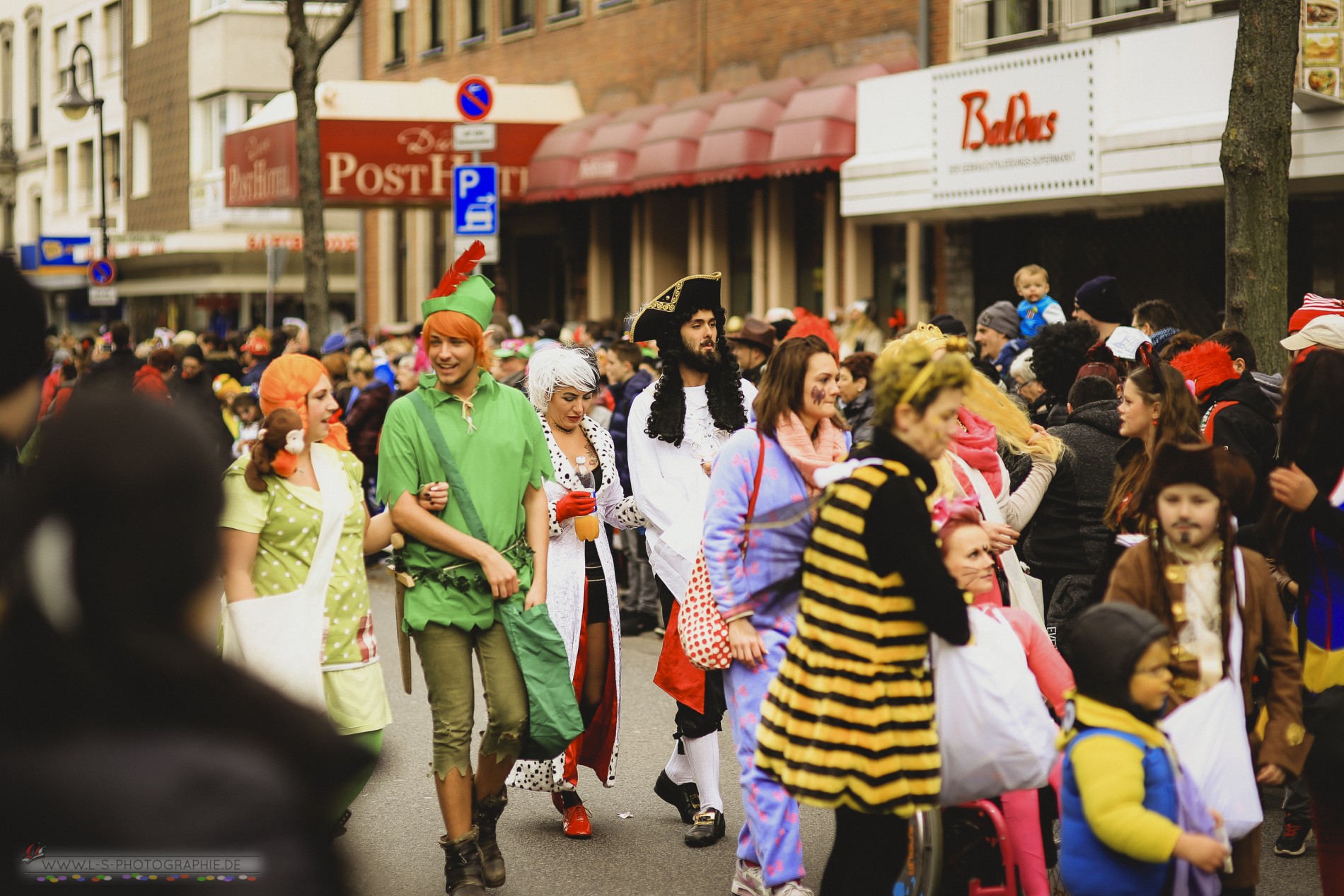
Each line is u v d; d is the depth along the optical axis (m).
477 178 15.48
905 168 18.06
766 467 5.91
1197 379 7.69
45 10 58.66
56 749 1.75
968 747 4.68
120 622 1.82
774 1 22.95
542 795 8.53
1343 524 5.26
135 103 49.25
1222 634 4.84
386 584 16.61
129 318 50.00
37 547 1.83
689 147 22.97
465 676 6.48
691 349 7.30
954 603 4.55
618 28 27.14
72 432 1.87
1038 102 16.11
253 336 23.00
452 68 33.34
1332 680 5.37
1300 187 13.61
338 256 41.97
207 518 1.90
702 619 6.03
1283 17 9.49
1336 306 8.33
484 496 6.49
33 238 61.84
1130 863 4.28
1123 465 6.44
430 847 7.39
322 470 6.17
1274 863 6.95
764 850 5.67
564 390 7.70
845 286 21.50
